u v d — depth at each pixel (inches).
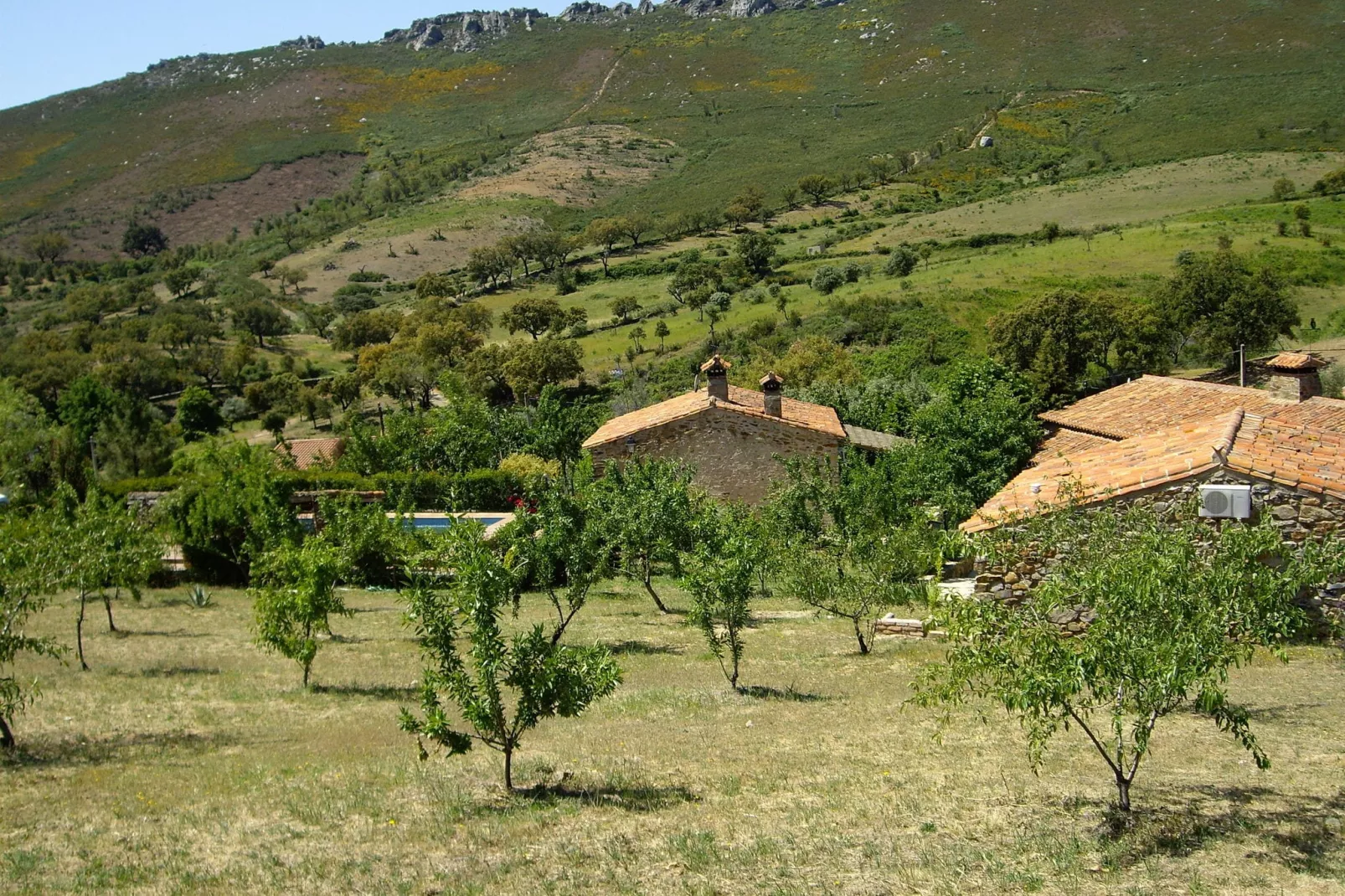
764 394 1478.8
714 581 650.8
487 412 1921.8
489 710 425.1
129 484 1574.8
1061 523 422.0
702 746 508.7
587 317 4062.5
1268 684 549.0
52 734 566.6
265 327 4562.0
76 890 332.5
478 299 4864.7
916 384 2145.7
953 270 3467.0
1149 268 3129.9
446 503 1430.9
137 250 7568.9
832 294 3494.1
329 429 3137.3
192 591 1205.1
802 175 7057.1
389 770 482.0
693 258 4953.3
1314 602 630.5
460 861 354.3
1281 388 1087.0
